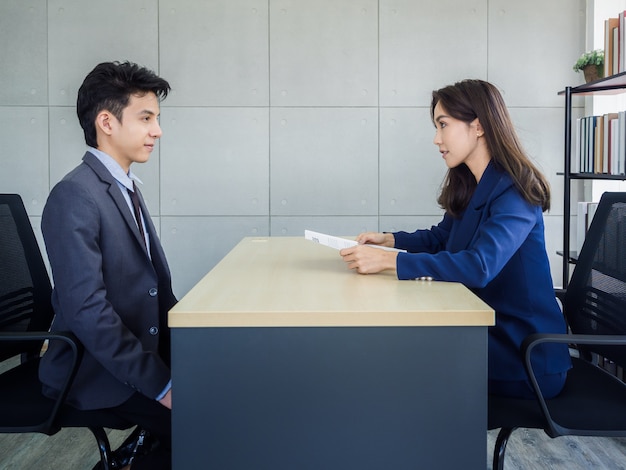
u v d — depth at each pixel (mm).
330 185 4359
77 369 1739
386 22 4281
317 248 2592
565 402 1786
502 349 1836
